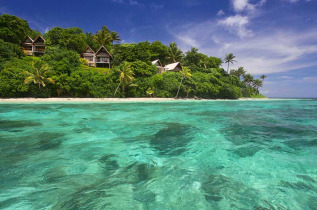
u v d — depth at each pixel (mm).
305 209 2537
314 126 9469
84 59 41062
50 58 31062
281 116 13922
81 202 2586
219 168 3936
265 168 3955
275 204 2641
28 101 21766
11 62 27531
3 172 3516
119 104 22172
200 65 59625
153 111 15234
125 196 2766
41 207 2455
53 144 5566
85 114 12531
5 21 35688
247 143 6043
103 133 7180
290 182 3324
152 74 39250
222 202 2656
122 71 32375
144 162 4223
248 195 2859
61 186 3037
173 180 3332
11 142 5707
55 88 27953
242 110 18562
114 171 3691
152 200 2676
